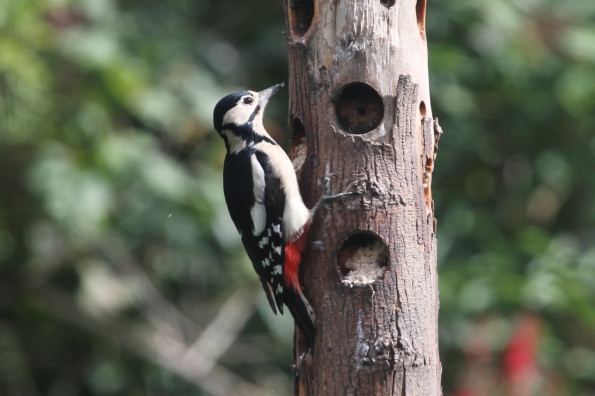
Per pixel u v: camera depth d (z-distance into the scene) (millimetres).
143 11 15242
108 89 13617
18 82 13133
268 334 15258
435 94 14398
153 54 14453
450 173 15484
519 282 12898
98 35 13906
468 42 14789
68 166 13227
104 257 14961
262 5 16125
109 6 14500
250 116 9367
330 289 8062
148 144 13703
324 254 8109
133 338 15062
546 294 12781
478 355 13070
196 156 14414
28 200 14547
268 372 15336
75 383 15836
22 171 14195
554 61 14547
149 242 14453
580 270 13492
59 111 13656
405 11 8172
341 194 8047
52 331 15969
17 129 13445
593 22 14727
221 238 13750
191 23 15781
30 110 13453
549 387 13094
